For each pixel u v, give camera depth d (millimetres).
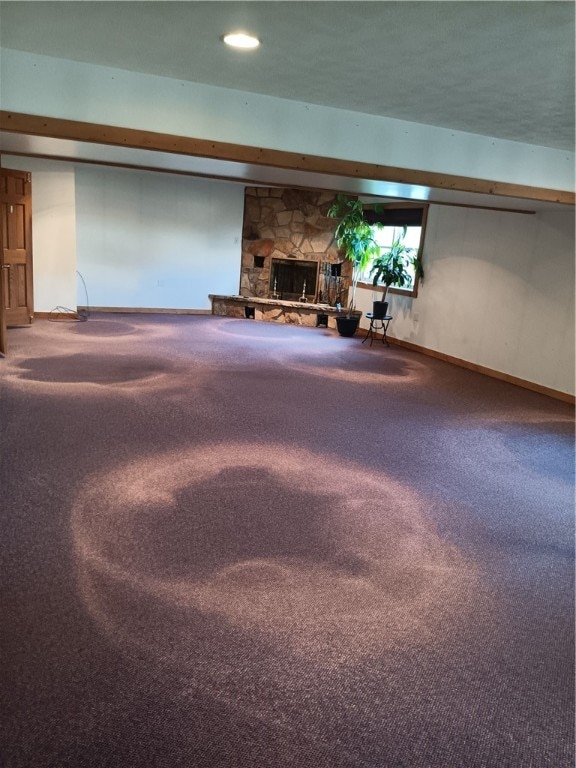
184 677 2088
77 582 2562
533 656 2340
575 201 4562
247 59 2775
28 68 2959
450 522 3375
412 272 8625
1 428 4227
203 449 4148
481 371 7375
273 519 3240
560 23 2051
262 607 2492
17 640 2197
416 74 2801
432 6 1976
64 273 8562
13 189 7395
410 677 2176
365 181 4109
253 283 10383
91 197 9188
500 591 2754
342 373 6762
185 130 3324
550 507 3668
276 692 2057
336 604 2555
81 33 2570
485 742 1921
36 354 6465
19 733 1817
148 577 2635
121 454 3943
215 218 9961
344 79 2986
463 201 5422
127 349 7070
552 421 5520
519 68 2590
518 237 6742
